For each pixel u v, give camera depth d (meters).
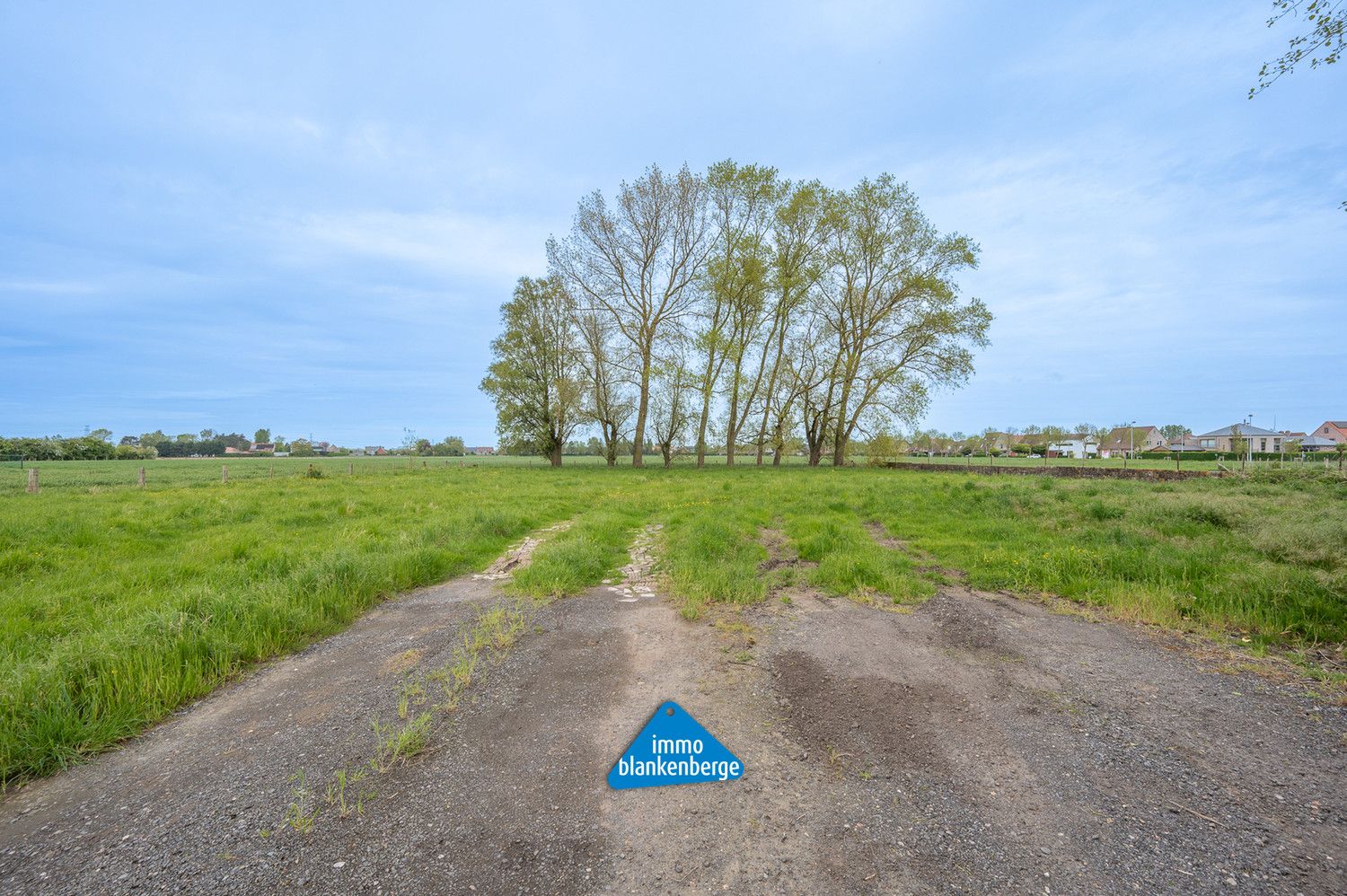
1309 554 6.80
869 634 5.59
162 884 2.46
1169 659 4.96
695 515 12.72
